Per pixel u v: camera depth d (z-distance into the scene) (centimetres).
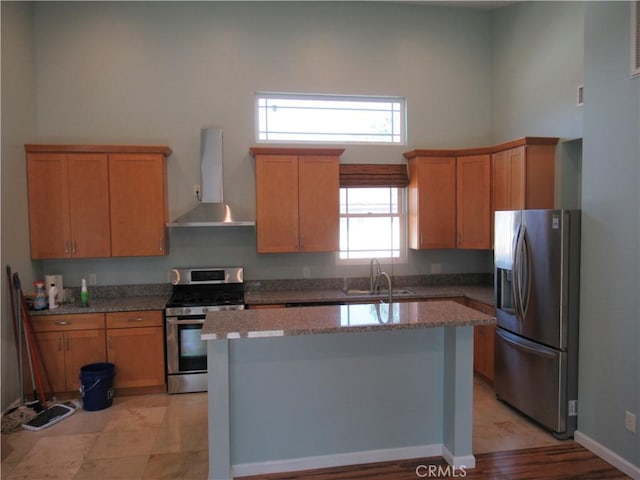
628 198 271
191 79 466
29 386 396
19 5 407
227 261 477
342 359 287
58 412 366
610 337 286
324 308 308
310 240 459
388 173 500
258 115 486
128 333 404
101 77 452
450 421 288
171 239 466
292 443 283
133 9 456
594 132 296
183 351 412
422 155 477
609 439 288
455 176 483
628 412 273
